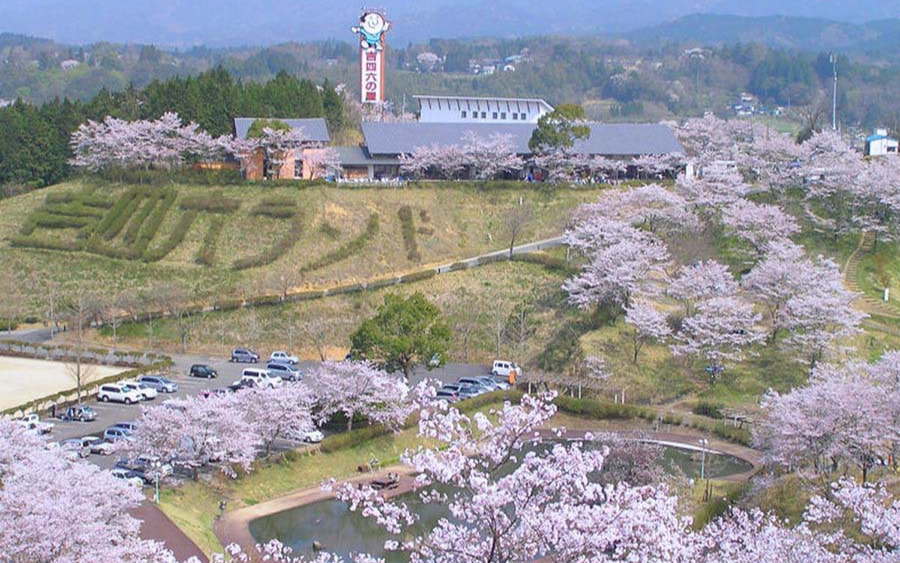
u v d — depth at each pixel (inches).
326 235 4190.5
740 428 2817.4
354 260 4065.0
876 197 4178.2
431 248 4215.1
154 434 2295.8
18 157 5044.3
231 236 4185.5
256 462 2460.6
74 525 1524.4
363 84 6363.2
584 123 4931.1
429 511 2208.4
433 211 4458.7
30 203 4576.8
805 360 3186.5
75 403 2856.8
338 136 5570.9
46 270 4042.8
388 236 4242.1
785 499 2047.2
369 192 4512.8
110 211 4365.2
